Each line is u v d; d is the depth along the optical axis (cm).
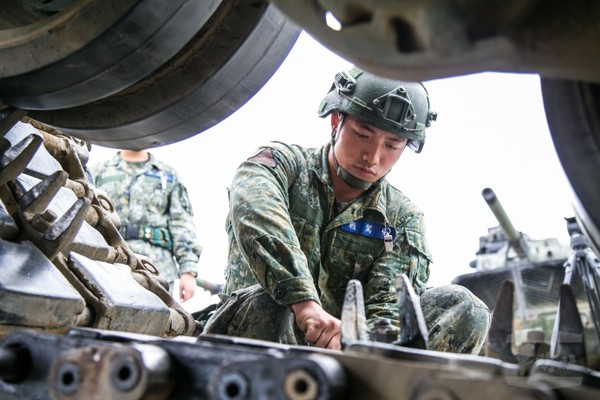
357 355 122
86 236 276
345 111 340
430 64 123
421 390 112
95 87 225
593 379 132
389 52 124
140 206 590
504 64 124
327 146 362
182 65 247
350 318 168
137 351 126
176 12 212
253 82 256
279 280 305
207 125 261
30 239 226
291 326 339
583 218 159
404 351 136
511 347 166
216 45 243
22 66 220
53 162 285
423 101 351
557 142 158
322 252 355
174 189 604
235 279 373
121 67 219
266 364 118
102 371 126
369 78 341
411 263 358
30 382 139
